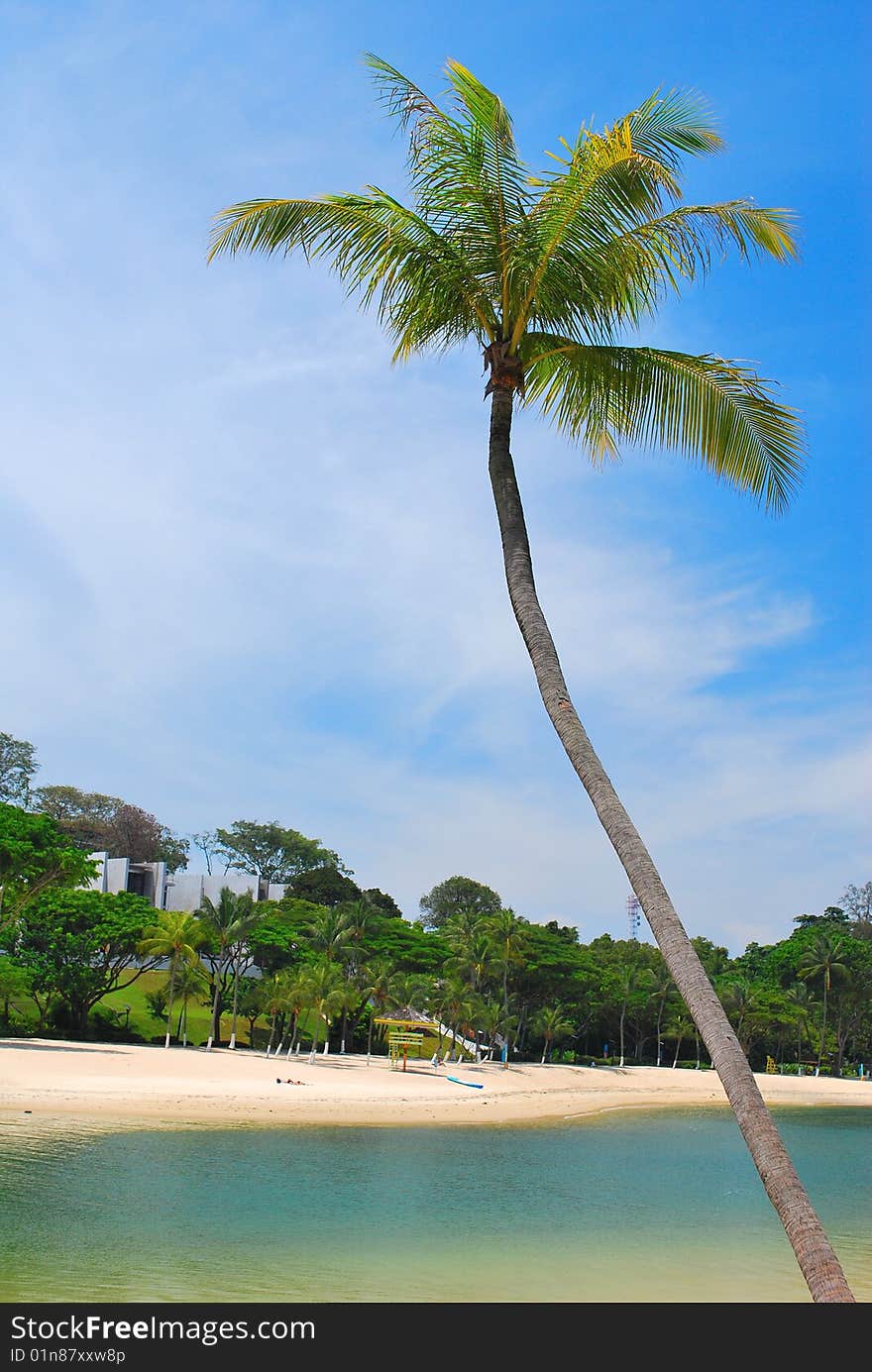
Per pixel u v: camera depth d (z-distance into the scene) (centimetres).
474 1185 2836
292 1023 7894
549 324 1092
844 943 10994
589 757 874
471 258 1045
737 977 11769
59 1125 3359
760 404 1056
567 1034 9156
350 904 8669
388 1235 2036
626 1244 2067
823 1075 10775
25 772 11812
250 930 7381
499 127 1014
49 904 6762
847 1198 2959
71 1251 1716
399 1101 5075
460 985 8131
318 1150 3331
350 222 1038
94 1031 7112
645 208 994
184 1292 1502
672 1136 4650
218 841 13138
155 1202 2242
